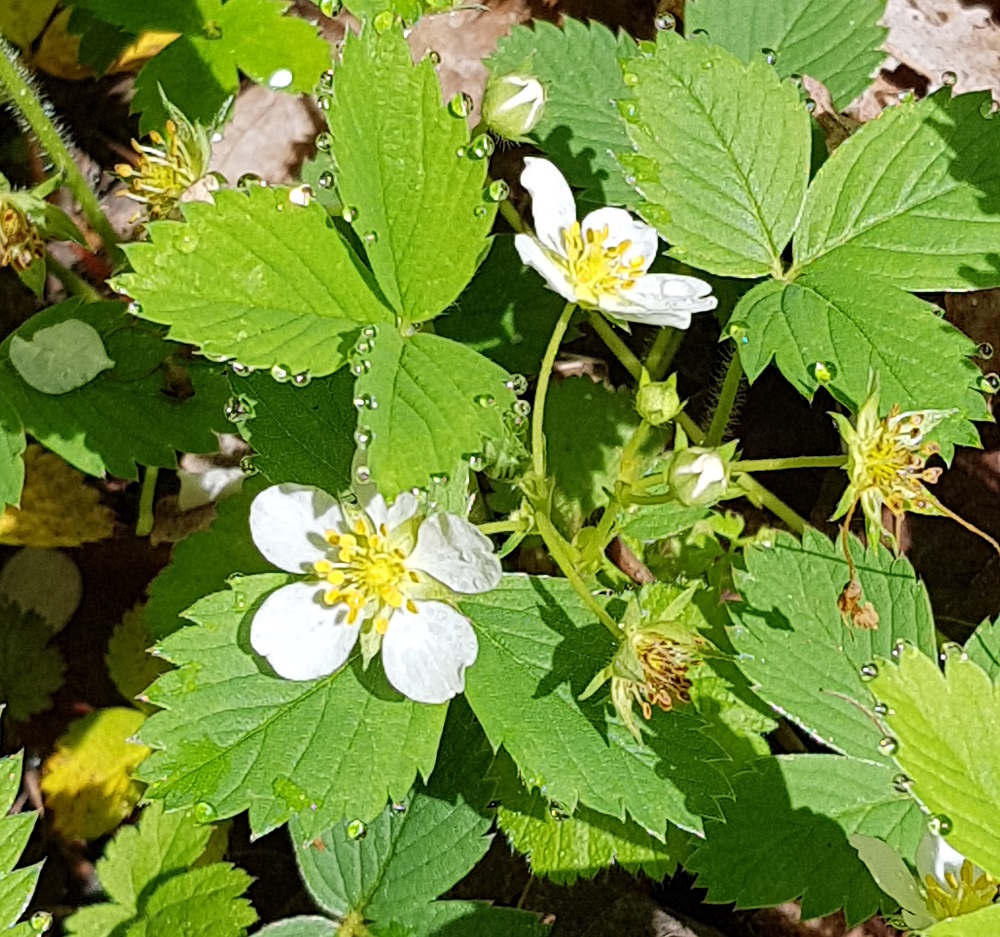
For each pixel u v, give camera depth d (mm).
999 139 112
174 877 116
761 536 110
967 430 104
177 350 129
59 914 135
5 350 125
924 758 67
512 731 92
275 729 90
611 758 93
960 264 110
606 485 130
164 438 125
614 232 107
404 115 88
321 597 93
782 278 112
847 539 100
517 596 98
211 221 88
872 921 128
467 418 86
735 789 108
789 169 111
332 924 113
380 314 92
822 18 140
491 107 102
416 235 90
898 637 108
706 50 110
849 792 108
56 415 123
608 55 137
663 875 108
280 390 106
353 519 92
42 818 140
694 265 109
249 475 130
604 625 98
